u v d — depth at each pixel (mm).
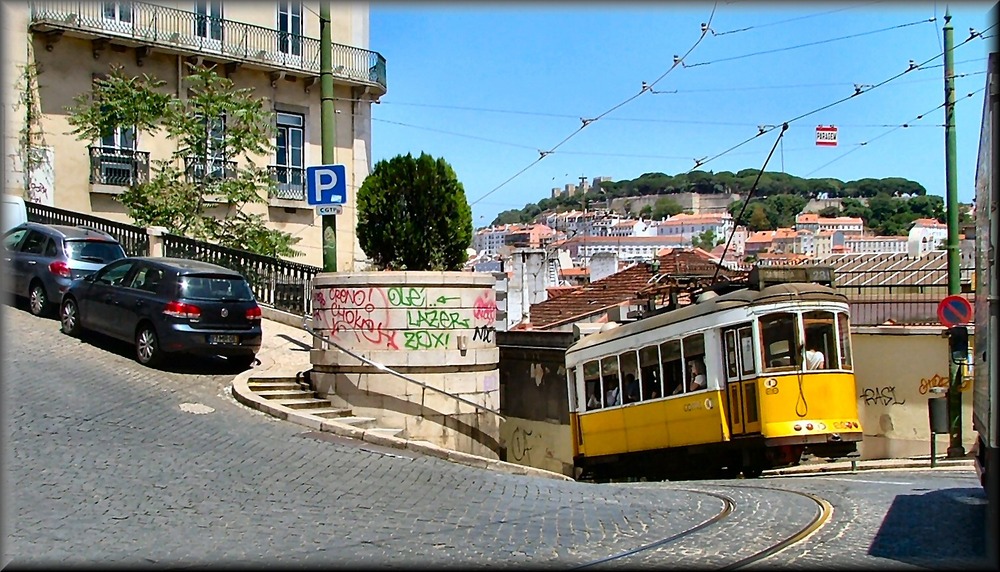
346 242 36750
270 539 8758
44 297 20547
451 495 11461
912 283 25406
